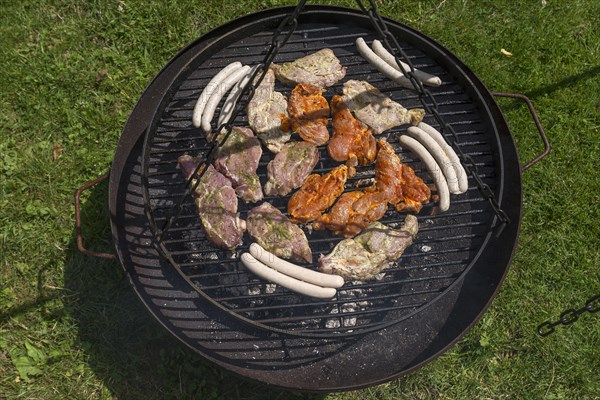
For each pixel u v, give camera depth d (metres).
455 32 1.74
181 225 1.37
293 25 0.95
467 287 1.34
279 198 1.36
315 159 1.34
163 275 1.33
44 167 1.57
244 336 1.31
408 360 1.31
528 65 1.72
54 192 1.56
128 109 1.64
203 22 1.72
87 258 1.50
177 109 1.40
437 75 1.42
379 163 1.33
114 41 1.69
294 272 1.21
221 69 1.43
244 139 1.35
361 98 1.38
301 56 1.46
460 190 1.29
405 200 1.32
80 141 1.61
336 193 1.32
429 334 1.33
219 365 1.21
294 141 1.41
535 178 1.62
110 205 1.32
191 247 1.36
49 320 1.46
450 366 1.47
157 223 1.36
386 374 1.30
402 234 1.29
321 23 1.46
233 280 1.34
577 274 1.55
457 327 1.32
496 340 1.49
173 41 1.70
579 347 1.50
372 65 1.38
